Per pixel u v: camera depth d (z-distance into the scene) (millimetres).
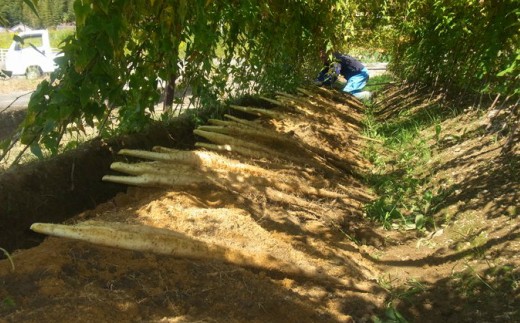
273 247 3479
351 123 10211
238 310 2742
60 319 2262
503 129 5727
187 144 5633
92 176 4227
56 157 4109
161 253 2998
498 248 3670
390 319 3059
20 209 3516
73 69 3646
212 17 5910
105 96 3961
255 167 4910
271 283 3131
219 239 3328
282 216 4219
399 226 4707
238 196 4219
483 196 4562
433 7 9031
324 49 12328
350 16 12164
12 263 2521
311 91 12039
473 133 6457
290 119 7891
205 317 2568
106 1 3510
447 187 5160
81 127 4156
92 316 2328
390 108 12227
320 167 6043
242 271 3076
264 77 8719
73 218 3721
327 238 4180
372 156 7426
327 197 5121
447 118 7996
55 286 2471
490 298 3178
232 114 7402
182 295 2725
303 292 3201
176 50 5023
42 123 3662
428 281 3596
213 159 4629
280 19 8453
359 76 14586
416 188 5594
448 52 9305
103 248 2896
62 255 2725
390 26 14188
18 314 2258
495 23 6266
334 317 2990
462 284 3412
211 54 6180
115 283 2656
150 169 4098
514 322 2891
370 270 3834
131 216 3492
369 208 5027
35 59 17000
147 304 2584
